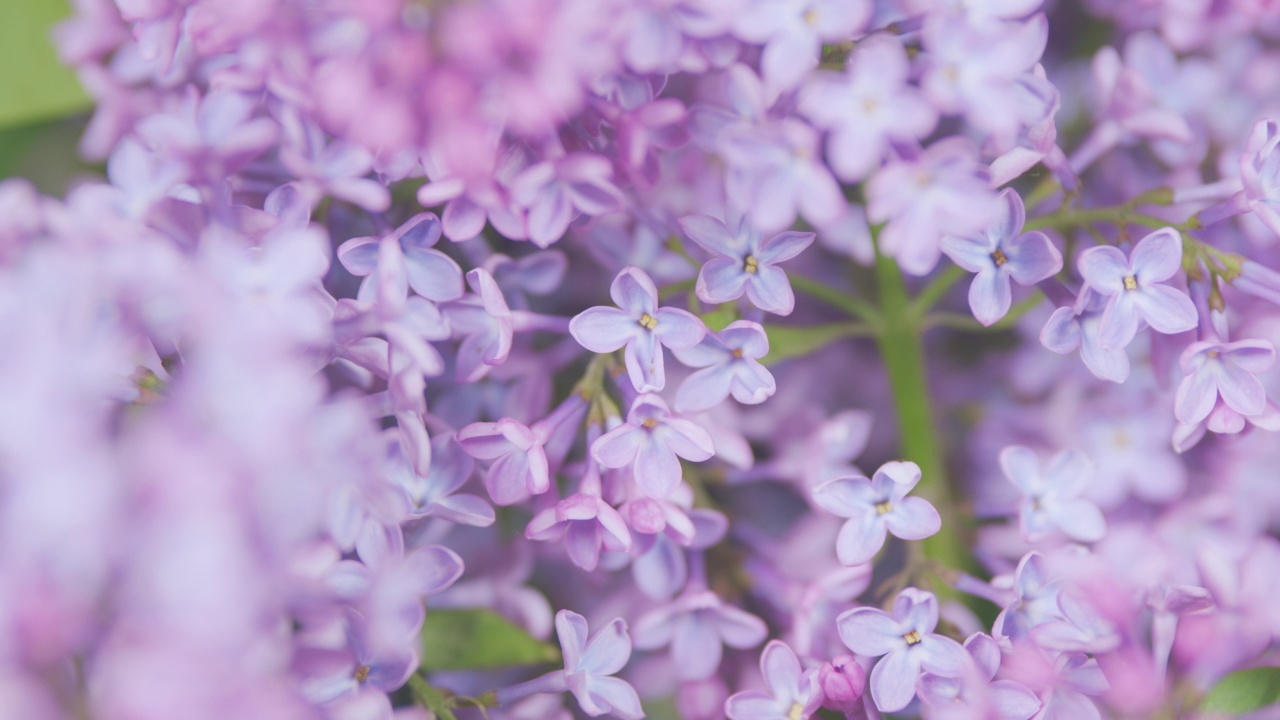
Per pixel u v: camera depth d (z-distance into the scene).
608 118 0.43
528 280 0.46
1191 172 0.48
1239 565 0.45
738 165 0.42
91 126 0.46
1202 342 0.43
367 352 0.42
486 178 0.41
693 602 0.46
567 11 0.41
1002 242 0.43
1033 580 0.43
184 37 0.44
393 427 0.44
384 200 0.43
